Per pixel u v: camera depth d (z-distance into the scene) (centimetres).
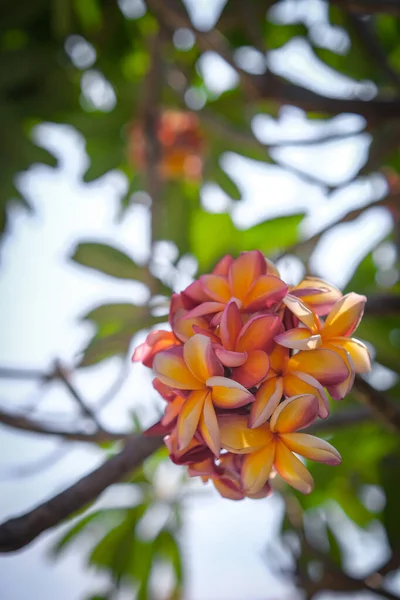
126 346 104
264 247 141
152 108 157
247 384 73
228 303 74
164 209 160
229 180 167
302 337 74
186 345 74
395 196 116
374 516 161
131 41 169
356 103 118
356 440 161
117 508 154
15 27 159
